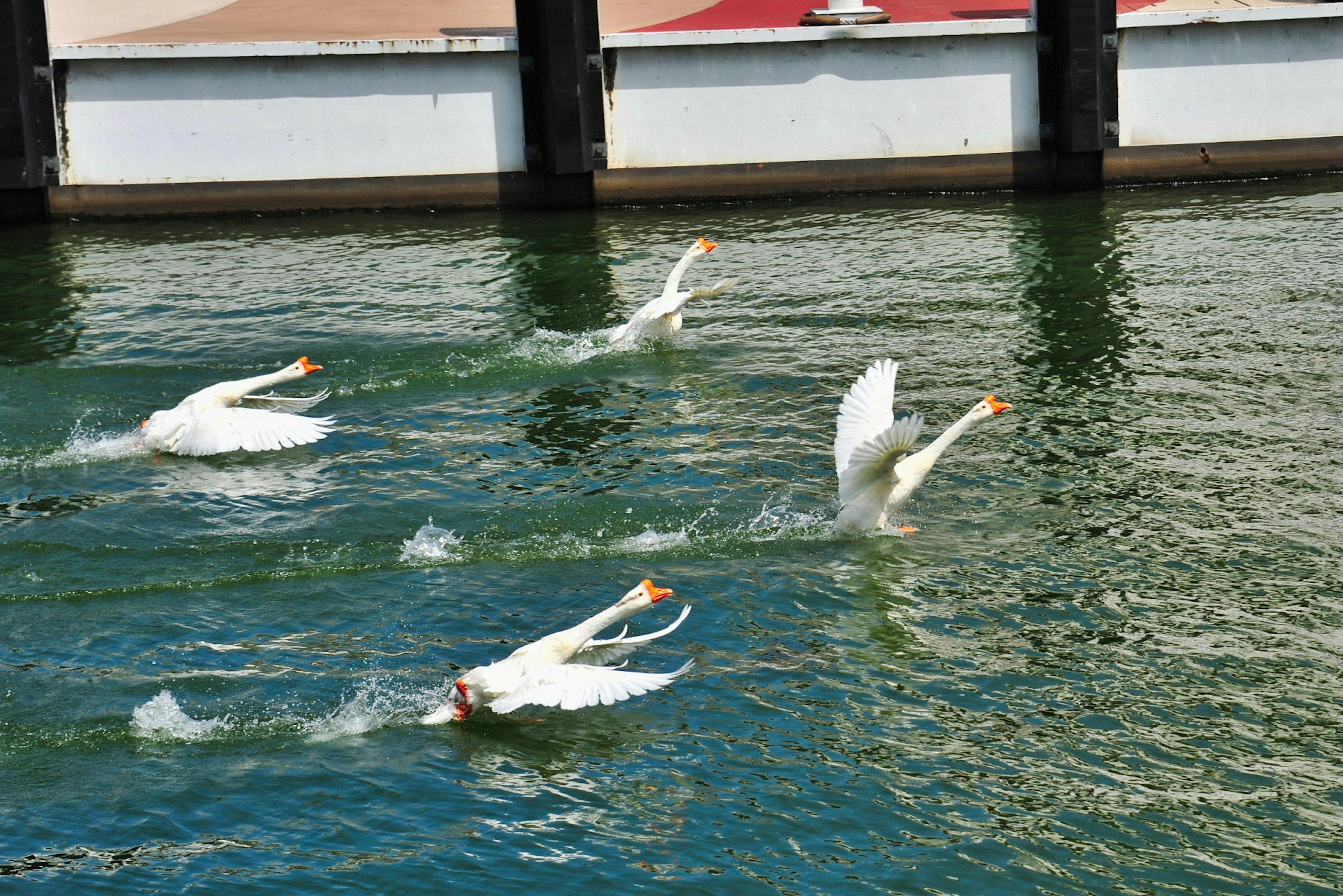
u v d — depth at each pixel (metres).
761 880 8.20
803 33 27.52
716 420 15.89
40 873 8.18
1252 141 28.67
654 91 27.75
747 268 22.88
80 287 22.12
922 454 12.63
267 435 14.84
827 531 12.89
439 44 27.05
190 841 8.52
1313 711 9.94
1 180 26.62
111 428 15.95
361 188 27.80
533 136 27.58
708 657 10.72
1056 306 20.23
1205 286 20.94
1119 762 9.37
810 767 9.30
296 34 29.72
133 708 9.98
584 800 8.95
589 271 22.91
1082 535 12.77
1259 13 27.94
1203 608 11.41
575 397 16.81
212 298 21.45
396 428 15.88
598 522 13.17
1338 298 20.02
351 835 8.59
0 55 26.08
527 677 9.38
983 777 9.21
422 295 21.55
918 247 24.02
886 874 8.24
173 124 27.25
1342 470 14.05
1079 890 8.12
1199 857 8.41
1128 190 28.28
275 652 10.80
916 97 28.09
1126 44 28.03
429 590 11.84
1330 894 8.07
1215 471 14.14
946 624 11.21
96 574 12.18
